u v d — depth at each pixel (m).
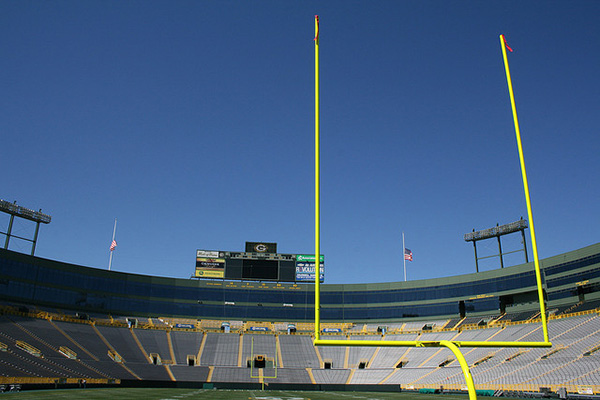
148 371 57.66
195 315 73.94
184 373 59.69
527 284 63.56
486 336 62.00
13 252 59.22
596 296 54.12
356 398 40.66
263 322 74.94
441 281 72.81
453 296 71.19
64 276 64.75
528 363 49.47
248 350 67.94
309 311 76.12
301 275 71.44
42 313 59.62
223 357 65.56
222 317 74.50
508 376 48.38
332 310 76.19
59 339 56.06
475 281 69.88
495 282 67.69
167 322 71.81
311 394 48.84
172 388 55.59
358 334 72.69
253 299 76.31
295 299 76.75
